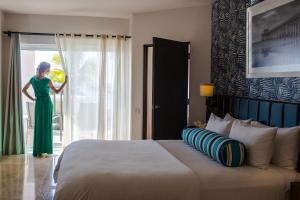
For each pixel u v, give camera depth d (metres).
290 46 3.01
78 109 5.95
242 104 3.88
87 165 2.63
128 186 2.32
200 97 5.33
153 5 5.16
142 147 3.44
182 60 5.24
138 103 5.79
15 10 5.56
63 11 5.61
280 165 2.77
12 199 3.62
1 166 4.98
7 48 5.77
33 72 6.25
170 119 5.12
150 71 5.75
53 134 6.36
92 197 2.27
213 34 5.09
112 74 6.00
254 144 2.75
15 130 5.77
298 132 2.73
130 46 6.01
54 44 5.93
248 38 3.81
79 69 5.91
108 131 6.02
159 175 2.41
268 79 3.46
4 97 5.79
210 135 3.09
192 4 5.16
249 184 2.51
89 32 5.98
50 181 4.26
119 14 5.79
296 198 2.40
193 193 2.37
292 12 2.98
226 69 4.59
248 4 3.91
